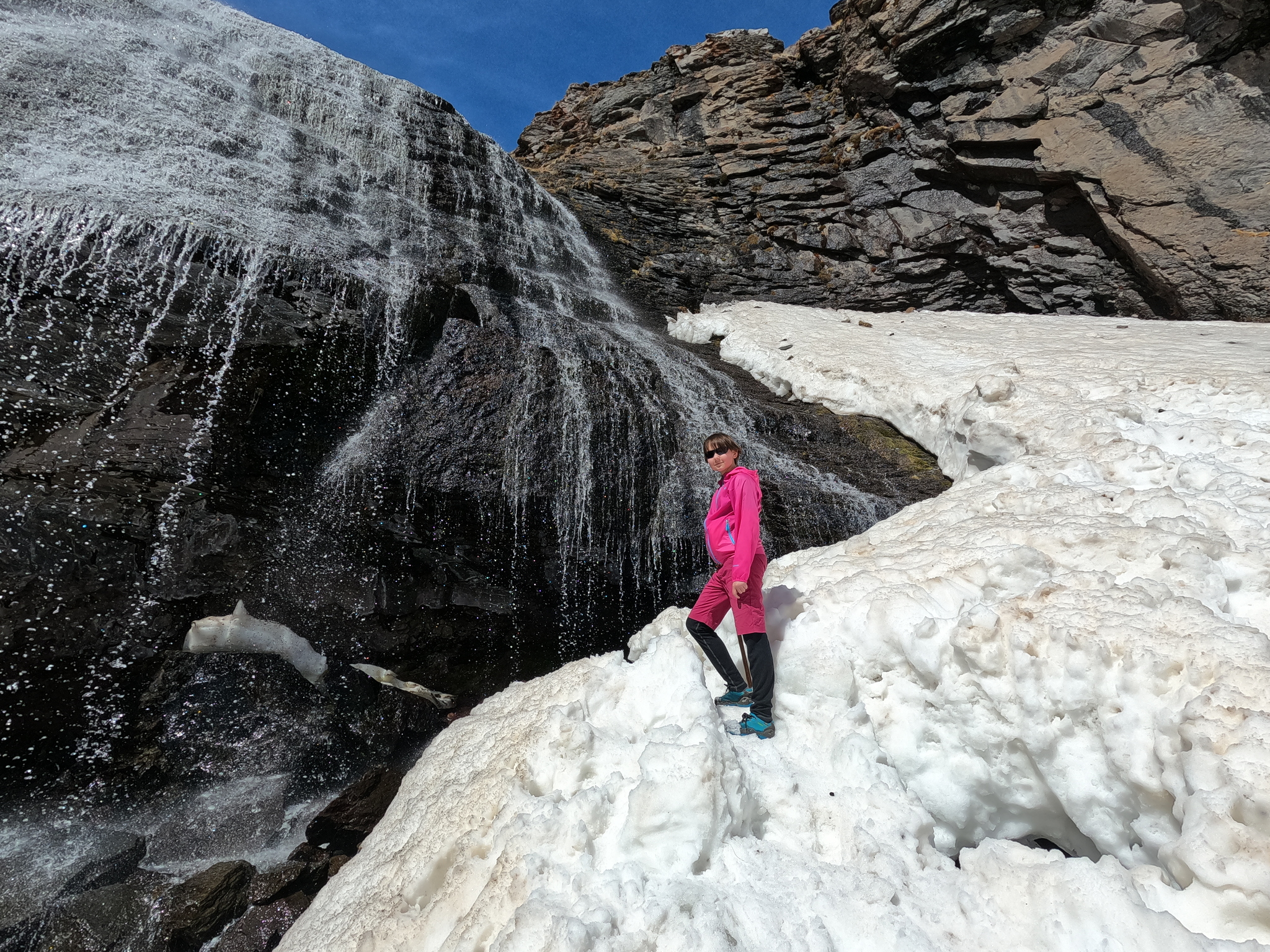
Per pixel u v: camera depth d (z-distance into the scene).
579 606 6.71
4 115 6.63
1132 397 6.36
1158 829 2.32
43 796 4.32
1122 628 2.61
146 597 4.82
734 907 2.08
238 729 4.95
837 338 10.70
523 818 2.46
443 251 9.47
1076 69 12.52
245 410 5.68
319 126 10.21
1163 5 11.60
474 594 6.26
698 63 17.73
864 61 14.77
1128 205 11.80
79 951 3.48
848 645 3.15
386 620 5.90
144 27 9.24
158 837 4.32
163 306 5.76
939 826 2.86
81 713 4.50
